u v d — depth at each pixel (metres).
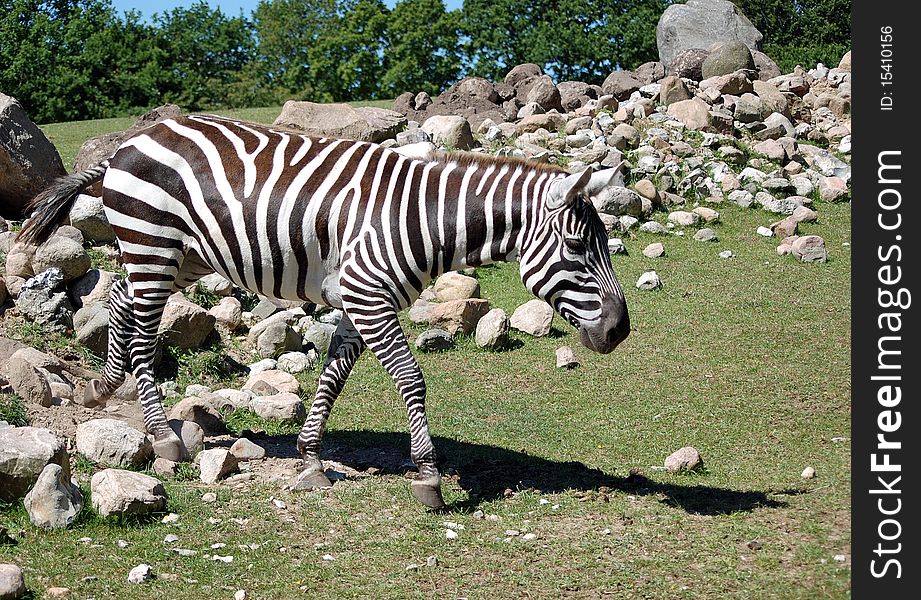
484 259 5.77
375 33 46.84
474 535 5.28
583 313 5.57
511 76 19.09
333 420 7.41
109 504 5.20
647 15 43.41
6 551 4.82
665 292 11.02
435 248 5.67
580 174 5.26
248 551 5.02
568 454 6.66
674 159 14.82
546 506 5.68
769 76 20.67
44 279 8.39
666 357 9.01
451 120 14.75
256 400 7.32
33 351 7.28
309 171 5.76
